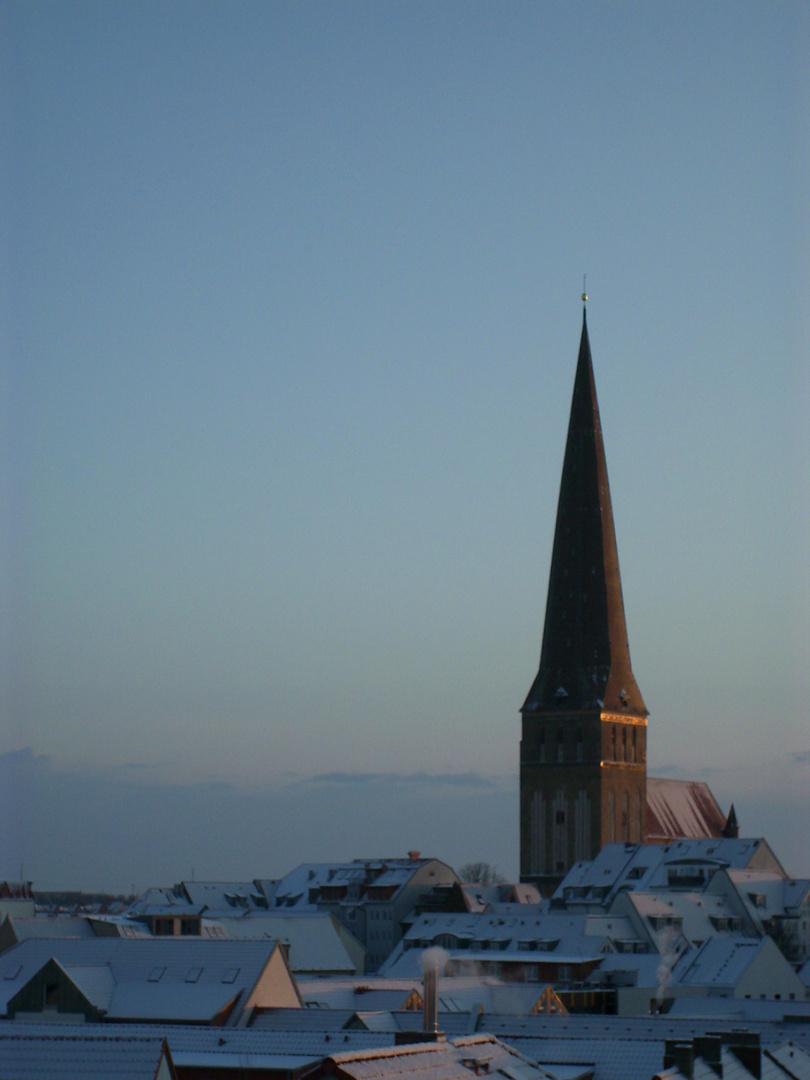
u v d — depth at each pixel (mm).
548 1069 76062
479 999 125812
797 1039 91062
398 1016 102562
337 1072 55312
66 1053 55344
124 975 111500
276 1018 105188
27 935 156000
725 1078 67188
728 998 139500
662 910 191375
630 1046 81750
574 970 167500
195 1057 81375
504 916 196750
